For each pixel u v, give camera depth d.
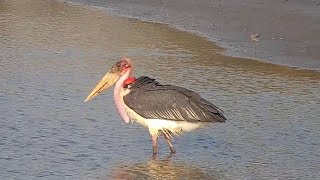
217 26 21.78
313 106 14.48
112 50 19.44
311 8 22.05
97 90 12.20
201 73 17.05
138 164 11.27
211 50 19.34
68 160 11.37
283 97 15.12
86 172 10.88
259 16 21.83
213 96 15.15
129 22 23.11
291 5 22.41
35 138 12.37
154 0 25.62
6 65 17.56
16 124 13.10
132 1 25.98
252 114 13.91
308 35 19.78
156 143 11.76
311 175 10.75
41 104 14.38
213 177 10.72
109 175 10.77
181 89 11.69
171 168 11.11
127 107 11.81
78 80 16.28
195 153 11.82
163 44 20.14
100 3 26.27
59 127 12.99
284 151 11.88
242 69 17.39
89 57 18.58
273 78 16.62
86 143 12.16
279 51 18.80
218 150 11.95
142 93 11.72
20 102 14.50
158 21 23.16
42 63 17.83
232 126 13.23
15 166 11.05
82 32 21.58
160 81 16.25
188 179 10.69
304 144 12.23
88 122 13.29
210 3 24.19
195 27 21.98
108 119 13.48
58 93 15.20
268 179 10.60
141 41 20.53
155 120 11.60
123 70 12.00
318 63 17.84
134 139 12.43
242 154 11.77
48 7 25.61
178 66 17.70
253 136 12.67
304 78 16.67
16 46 19.62
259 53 18.78
